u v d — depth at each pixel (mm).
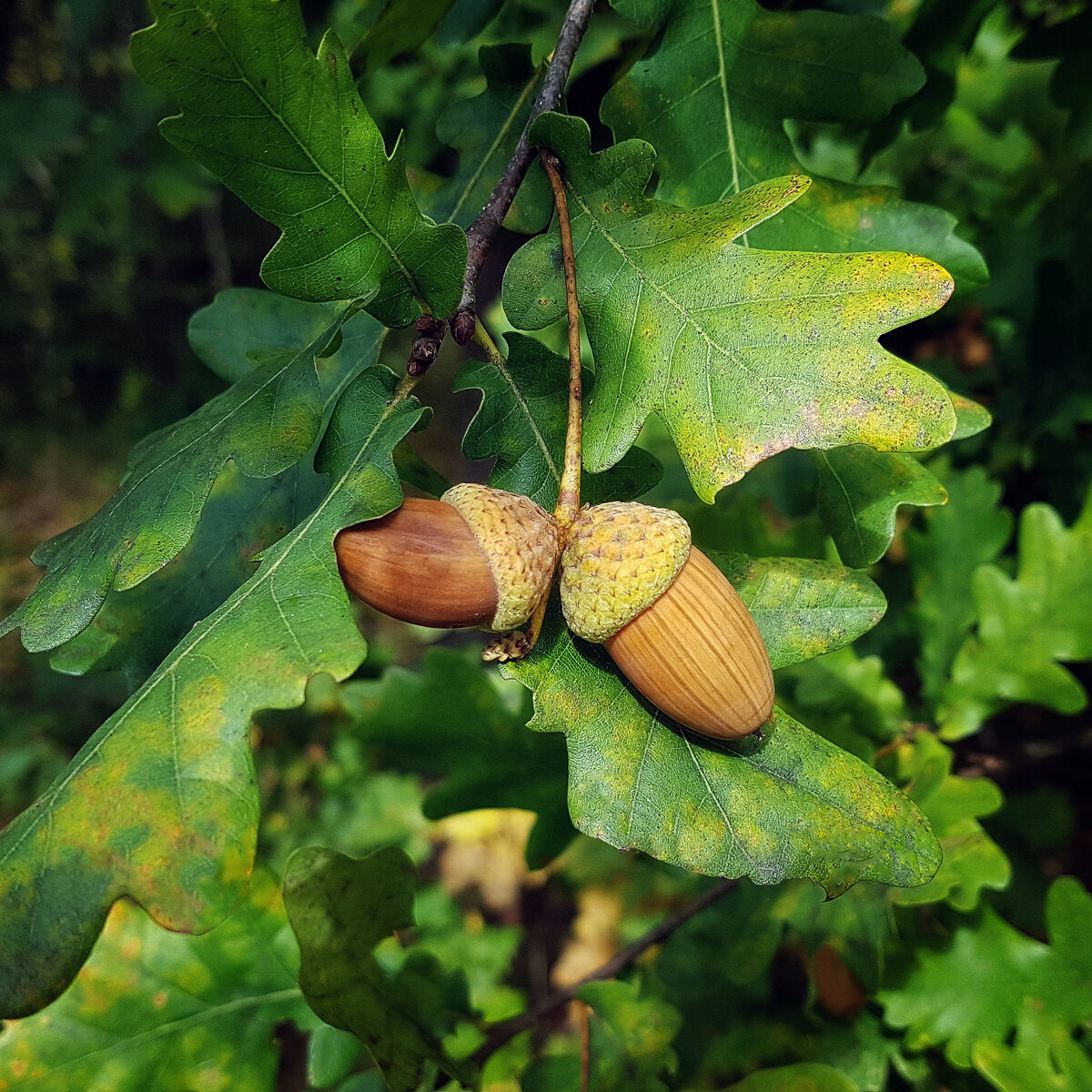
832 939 158
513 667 104
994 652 178
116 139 474
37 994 80
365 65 170
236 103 92
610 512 102
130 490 115
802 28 136
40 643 105
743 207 111
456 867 425
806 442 99
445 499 107
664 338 110
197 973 154
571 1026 345
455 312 114
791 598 115
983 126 257
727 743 105
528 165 120
